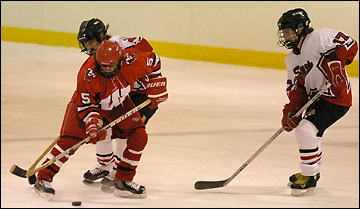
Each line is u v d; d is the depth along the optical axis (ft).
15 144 67.67
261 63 151.64
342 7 140.15
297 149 69.36
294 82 50.93
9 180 52.29
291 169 59.82
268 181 54.80
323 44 47.98
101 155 50.72
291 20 48.37
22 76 125.39
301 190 49.16
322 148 70.18
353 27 139.64
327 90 49.03
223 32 155.02
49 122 81.71
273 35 149.28
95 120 45.50
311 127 48.93
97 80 44.91
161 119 86.17
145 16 162.71
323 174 57.62
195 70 143.13
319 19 142.92
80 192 49.42
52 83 118.32
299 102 50.90
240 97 109.50
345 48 47.93
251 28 151.64
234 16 153.17
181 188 51.57
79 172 56.24
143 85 51.08
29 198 46.78
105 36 47.70
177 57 161.48
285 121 50.93
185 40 159.74
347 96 49.42
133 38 52.13
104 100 46.21
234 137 75.46
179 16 159.43
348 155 66.90
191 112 92.89
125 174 47.55
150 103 49.44
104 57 43.34
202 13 156.76
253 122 86.48
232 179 52.54
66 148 47.09
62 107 93.76
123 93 46.50
